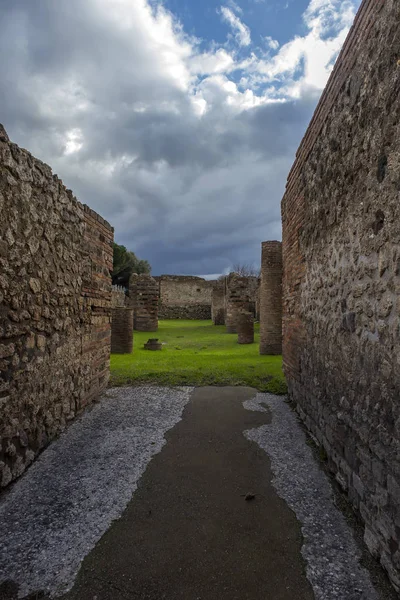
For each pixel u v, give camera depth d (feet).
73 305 17.17
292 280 19.40
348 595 6.83
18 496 10.29
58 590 6.88
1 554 7.86
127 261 122.01
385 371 7.93
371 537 8.10
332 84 12.12
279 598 6.74
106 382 22.70
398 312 7.38
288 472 11.84
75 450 13.52
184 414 17.79
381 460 7.91
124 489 10.66
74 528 8.80
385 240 7.97
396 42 7.42
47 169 14.26
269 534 8.63
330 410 12.11
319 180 13.89
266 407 18.97
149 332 61.36
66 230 16.33
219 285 78.89
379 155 8.30
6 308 11.12
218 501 10.06
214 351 38.93
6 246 11.17
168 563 7.62
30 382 12.70
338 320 11.41
